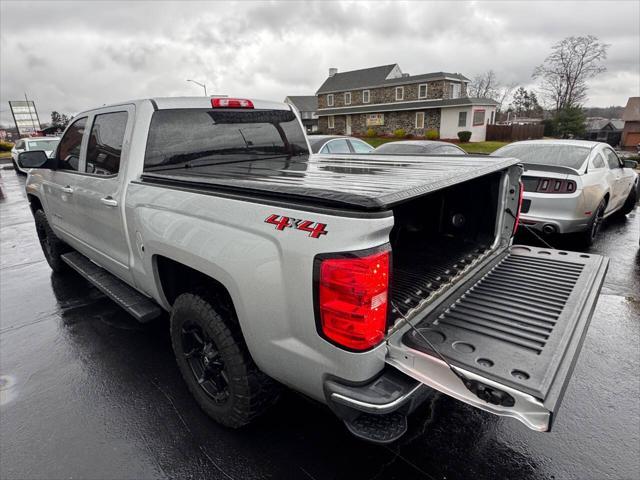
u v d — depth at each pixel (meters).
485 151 27.89
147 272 2.64
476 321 1.91
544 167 5.27
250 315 1.86
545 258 2.85
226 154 3.16
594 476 2.08
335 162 3.13
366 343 1.54
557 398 1.35
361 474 2.10
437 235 3.22
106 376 2.99
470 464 2.16
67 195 3.71
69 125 3.70
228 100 3.18
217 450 2.27
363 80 43.44
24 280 5.07
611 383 2.82
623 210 7.79
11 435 2.43
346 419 1.66
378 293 1.52
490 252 2.84
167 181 2.41
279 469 2.14
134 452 2.28
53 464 2.22
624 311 3.89
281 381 1.95
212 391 2.43
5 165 23.34
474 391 1.45
